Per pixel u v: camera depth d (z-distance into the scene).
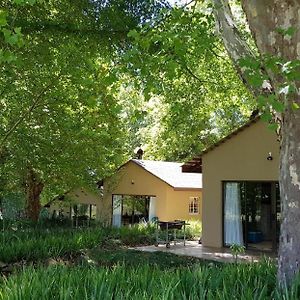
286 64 4.32
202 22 7.70
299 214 4.86
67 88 12.18
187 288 4.68
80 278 5.01
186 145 29.05
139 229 17.23
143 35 7.27
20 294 4.32
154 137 29.91
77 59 10.77
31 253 10.38
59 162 15.23
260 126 14.74
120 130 17.31
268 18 5.00
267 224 14.55
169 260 11.86
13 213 19.92
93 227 17.14
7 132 13.12
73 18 10.70
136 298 4.13
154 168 23.27
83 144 15.02
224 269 5.56
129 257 11.84
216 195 16.03
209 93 14.04
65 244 11.34
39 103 12.58
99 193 22.16
